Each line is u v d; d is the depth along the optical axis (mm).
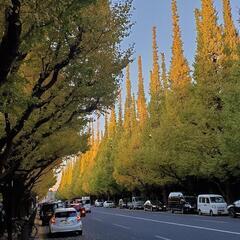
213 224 25047
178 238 18359
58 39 10805
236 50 33938
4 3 6750
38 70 11844
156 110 56250
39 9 7105
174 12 48125
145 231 22969
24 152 16094
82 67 12398
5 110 9117
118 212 54594
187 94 44312
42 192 75125
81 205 50875
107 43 12883
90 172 107500
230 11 39188
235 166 34688
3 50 6996
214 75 37000
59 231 24328
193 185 49469
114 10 13094
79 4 7160
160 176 52844
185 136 40156
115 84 14211
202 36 38438
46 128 15234
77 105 14297
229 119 31109
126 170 64625
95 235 22891
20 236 17875
